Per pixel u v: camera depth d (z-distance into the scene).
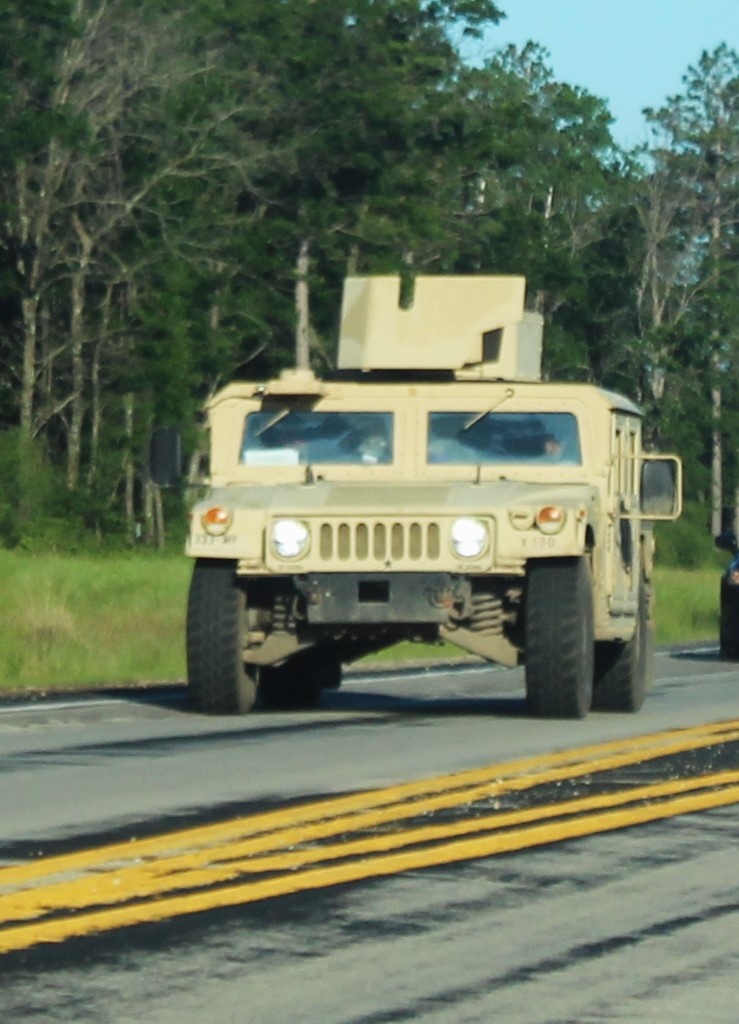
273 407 45.19
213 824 26.64
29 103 173.38
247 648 42.97
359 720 42.31
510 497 41.78
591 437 44.59
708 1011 17.55
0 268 176.25
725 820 27.38
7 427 187.62
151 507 184.25
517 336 46.16
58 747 36.25
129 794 29.59
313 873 23.16
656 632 94.81
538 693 41.78
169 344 179.25
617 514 44.94
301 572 41.38
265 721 41.94
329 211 189.62
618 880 23.11
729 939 20.20
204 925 20.47
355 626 42.19
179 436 44.50
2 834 25.81
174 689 52.34
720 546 76.44
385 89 192.12
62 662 63.34
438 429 44.84
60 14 168.38
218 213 183.25
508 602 42.69
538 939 20.11
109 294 180.50
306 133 190.12
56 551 156.00
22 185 172.62
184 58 179.12
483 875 23.28
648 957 19.42
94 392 182.25
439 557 41.16
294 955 19.31
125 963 18.89
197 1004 17.56
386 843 25.19
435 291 46.06
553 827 26.52
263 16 190.38
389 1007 17.56
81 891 21.97
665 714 44.84
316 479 44.50
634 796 29.55
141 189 178.12
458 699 50.56
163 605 79.88
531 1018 17.25
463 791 29.95
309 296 192.38
